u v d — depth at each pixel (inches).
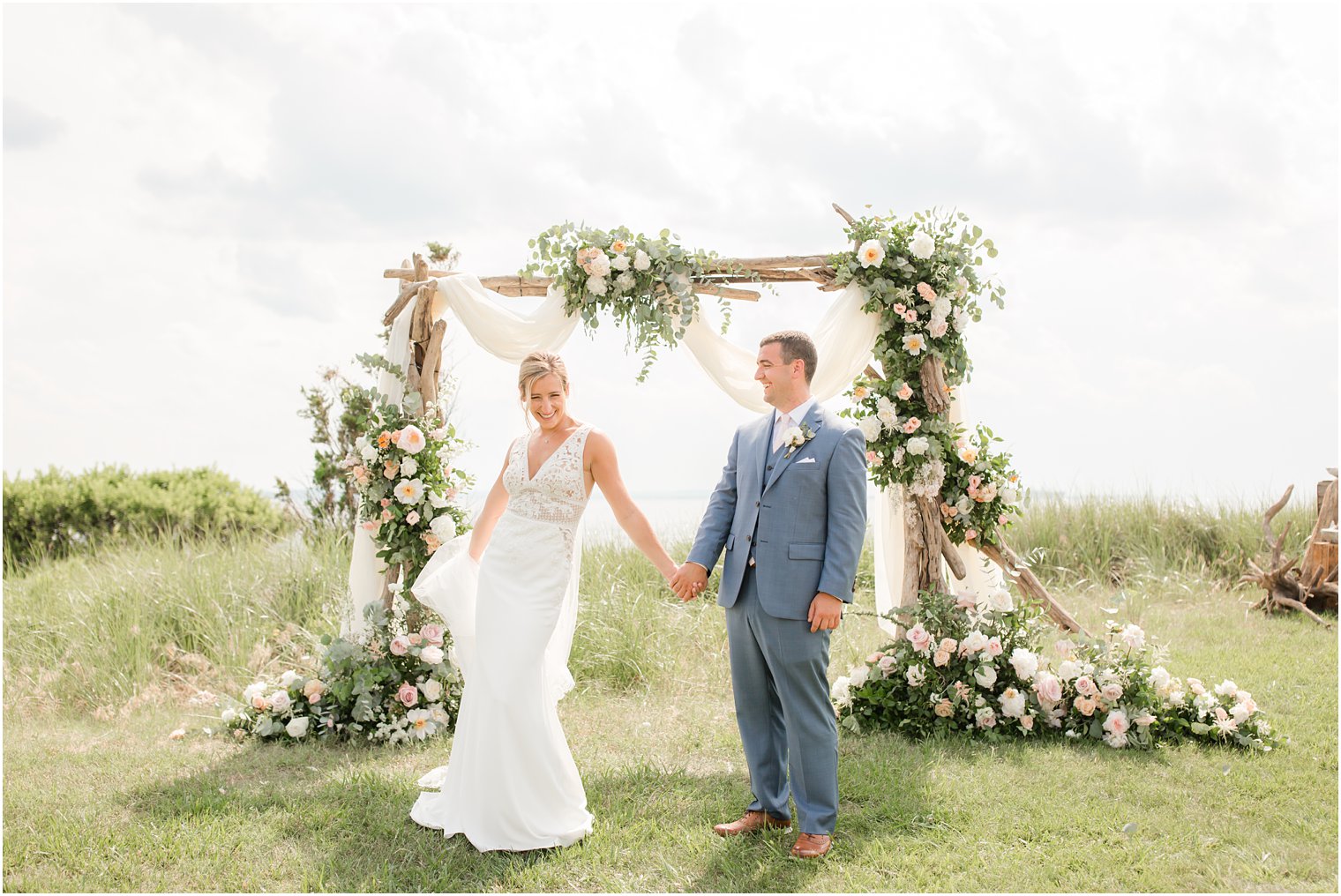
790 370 129.8
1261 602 298.5
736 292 192.4
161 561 286.5
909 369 191.5
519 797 127.0
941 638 186.7
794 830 130.8
